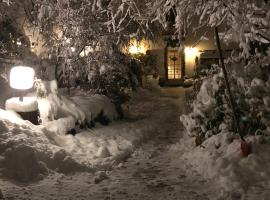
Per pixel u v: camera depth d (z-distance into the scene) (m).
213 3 5.64
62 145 7.86
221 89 7.37
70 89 11.77
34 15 11.43
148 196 5.63
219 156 6.50
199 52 20.53
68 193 5.71
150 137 9.81
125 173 6.77
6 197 5.36
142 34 13.43
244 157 6.14
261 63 7.28
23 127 7.34
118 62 12.02
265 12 5.59
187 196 5.58
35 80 8.90
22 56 11.62
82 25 10.62
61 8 9.98
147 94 18.16
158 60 22.28
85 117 9.68
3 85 9.58
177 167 7.04
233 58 8.01
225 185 5.61
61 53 10.96
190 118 7.95
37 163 6.37
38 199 5.42
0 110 7.79
